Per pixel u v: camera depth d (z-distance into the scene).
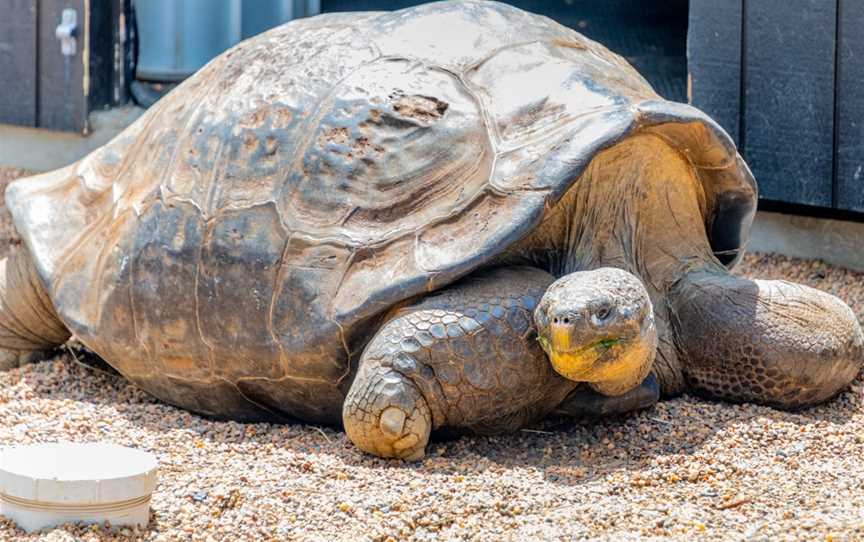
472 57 5.84
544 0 11.15
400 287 5.27
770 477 5.14
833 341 5.79
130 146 6.65
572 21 10.72
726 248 6.38
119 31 10.23
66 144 10.40
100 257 6.33
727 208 6.19
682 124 5.61
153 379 6.20
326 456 5.34
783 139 8.15
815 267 8.26
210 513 4.77
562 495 4.94
